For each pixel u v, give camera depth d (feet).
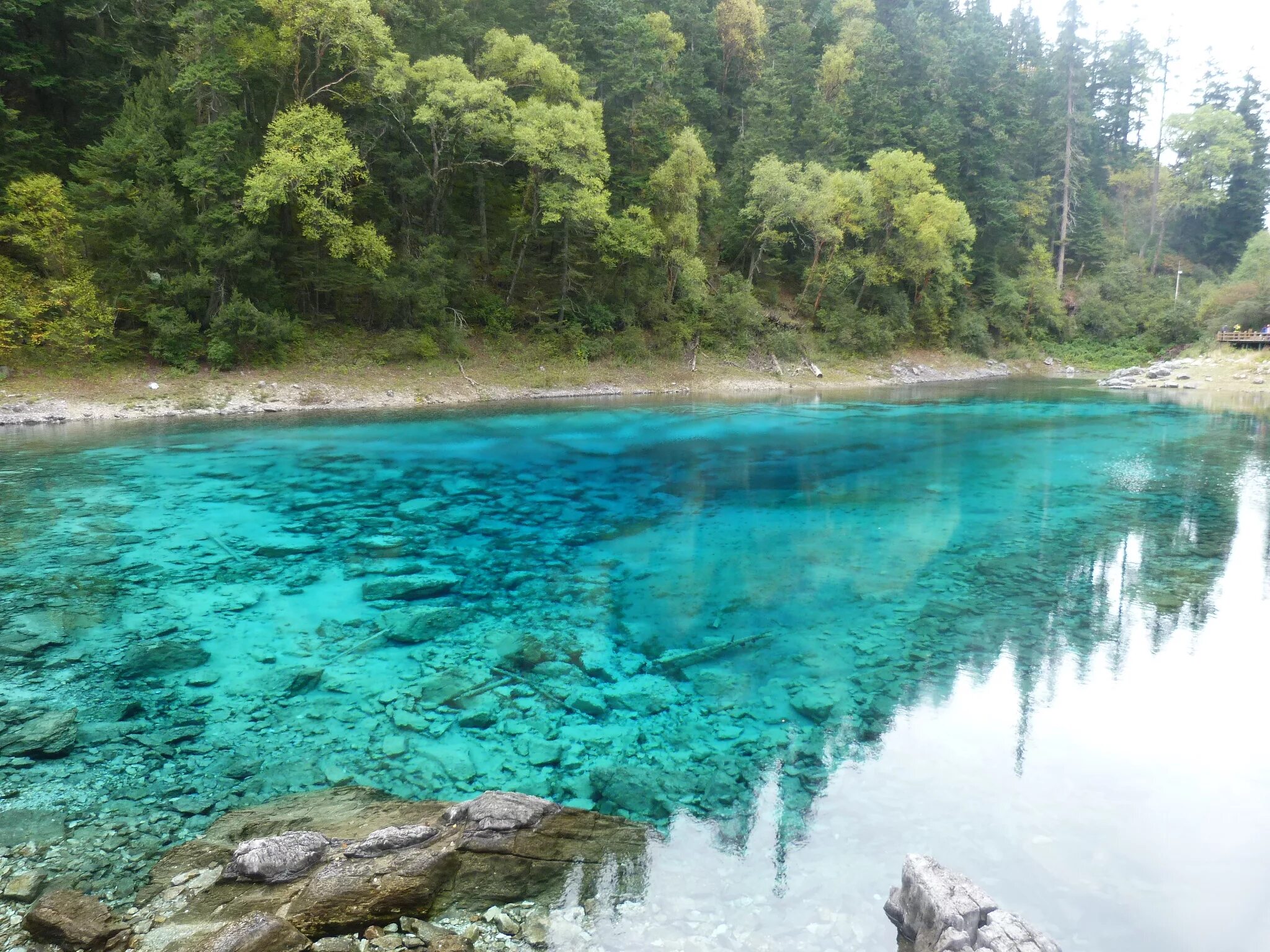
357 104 92.02
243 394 79.41
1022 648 23.65
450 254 104.32
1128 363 163.94
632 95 121.08
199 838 13.80
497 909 11.77
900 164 144.25
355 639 24.06
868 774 16.34
